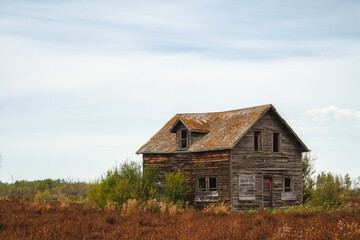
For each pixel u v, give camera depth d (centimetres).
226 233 1447
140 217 2106
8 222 1795
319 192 3184
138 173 3152
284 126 3694
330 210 2909
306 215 2273
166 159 3659
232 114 3791
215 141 3400
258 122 3500
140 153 3791
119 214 2412
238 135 3309
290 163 3694
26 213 2417
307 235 1364
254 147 3619
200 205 3412
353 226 1540
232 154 3269
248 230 1592
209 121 3847
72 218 2128
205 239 1333
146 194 3089
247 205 3297
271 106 3566
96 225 1747
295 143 3781
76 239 1377
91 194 3042
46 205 2755
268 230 1548
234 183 3247
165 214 2364
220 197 3281
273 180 3519
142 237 1409
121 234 1514
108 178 3080
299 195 3712
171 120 4262
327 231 1414
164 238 1375
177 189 3272
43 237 1347
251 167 3378
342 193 3656
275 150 3794
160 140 3912
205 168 3422
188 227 1630
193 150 3444
